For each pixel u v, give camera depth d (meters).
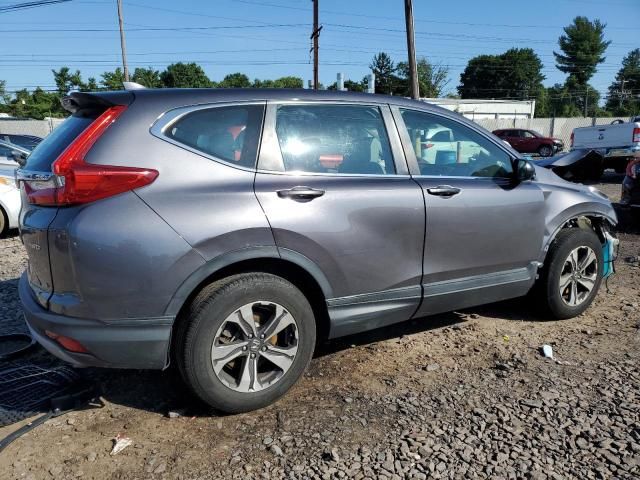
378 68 84.25
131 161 2.81
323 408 3.20
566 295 4.52
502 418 3.07
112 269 2.71
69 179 2.69
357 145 3.46
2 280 5.79
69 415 3.13
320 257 3.19
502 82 100.12
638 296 5.16
